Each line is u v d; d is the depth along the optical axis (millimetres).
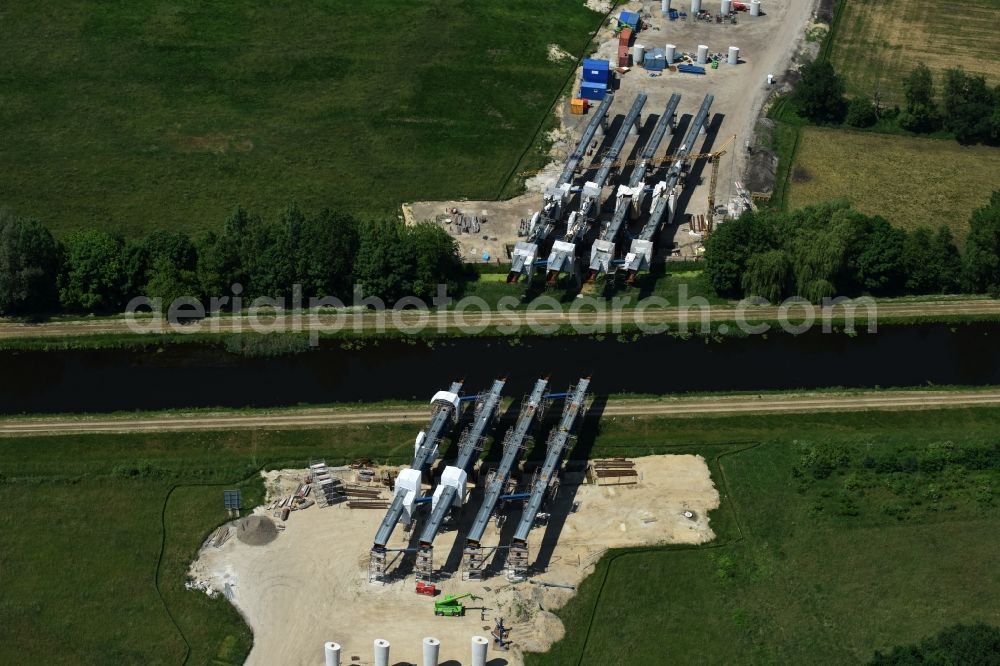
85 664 197500
